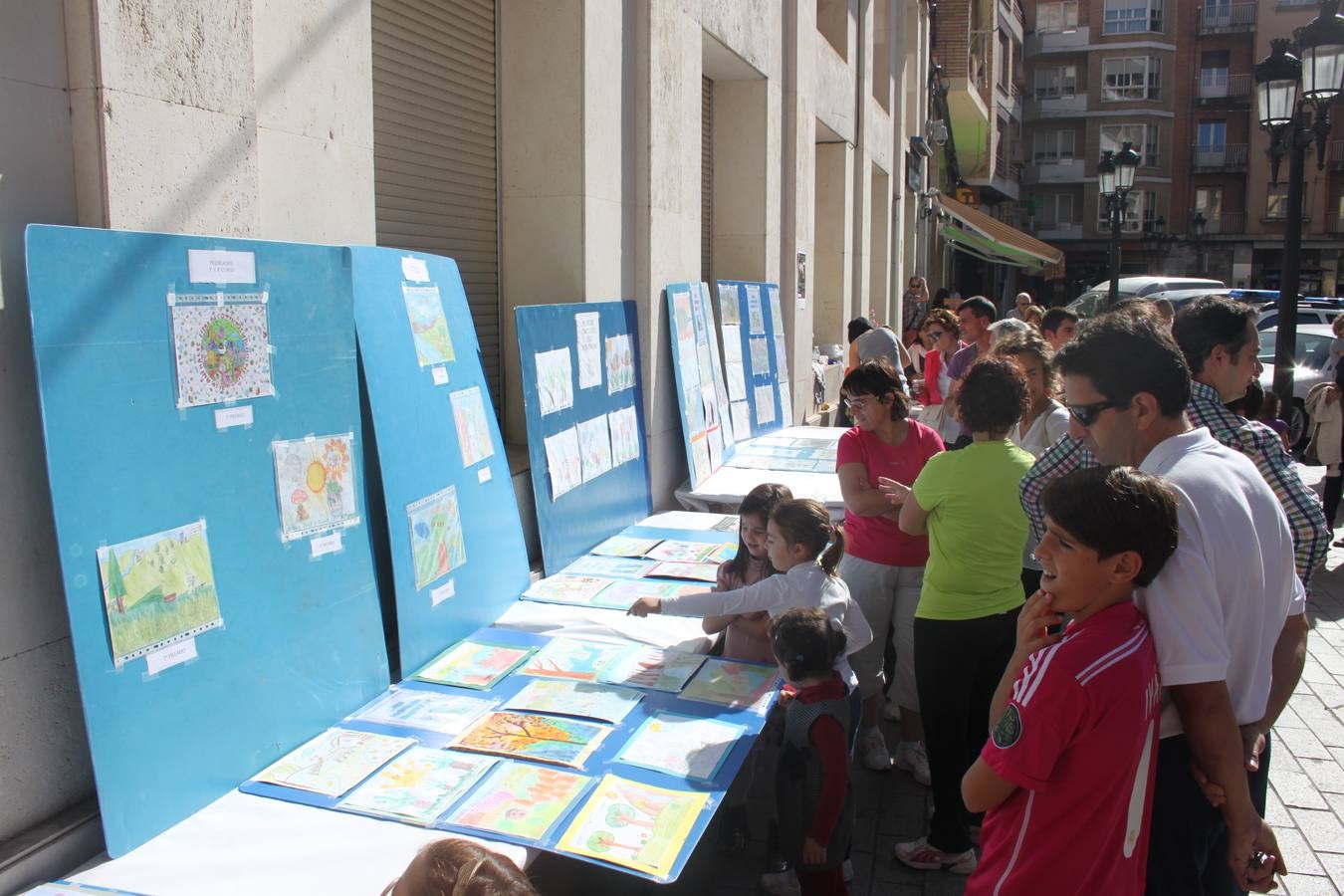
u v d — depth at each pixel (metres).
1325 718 5.29
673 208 7.16
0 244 2.55
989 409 3.74
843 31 13.45
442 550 4.09
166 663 2.73
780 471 7.61
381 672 3.65
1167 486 2.08
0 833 2.56
